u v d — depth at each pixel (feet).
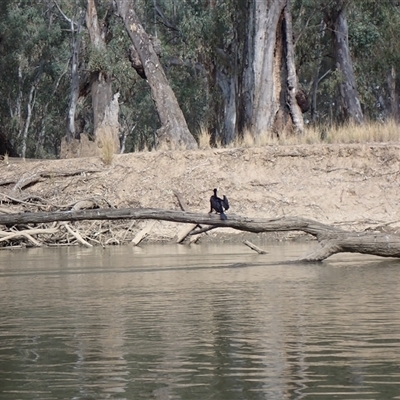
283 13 158.92
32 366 29.55
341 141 127.75
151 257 82.02
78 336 35.42
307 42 202.39
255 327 36.81
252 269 65.31
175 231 110.11
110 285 55.47
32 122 309.22
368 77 234.38
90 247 104.68
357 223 113.70
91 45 205.36
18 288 54.85
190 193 121.39
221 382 26.68
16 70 282.56
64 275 64.13
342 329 35.76
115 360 30.35
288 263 69.72
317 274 59.82
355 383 26.21
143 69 169.27
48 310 43.65
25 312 42.98
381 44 214.69
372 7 212.02
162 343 33.45
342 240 69.77
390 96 258.98
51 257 86.33
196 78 237.66
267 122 155.94
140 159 125.39
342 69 196.54
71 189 123.03
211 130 226.58
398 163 120.06
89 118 282.15
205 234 109.40
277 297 47.03
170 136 160.04
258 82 157.28
